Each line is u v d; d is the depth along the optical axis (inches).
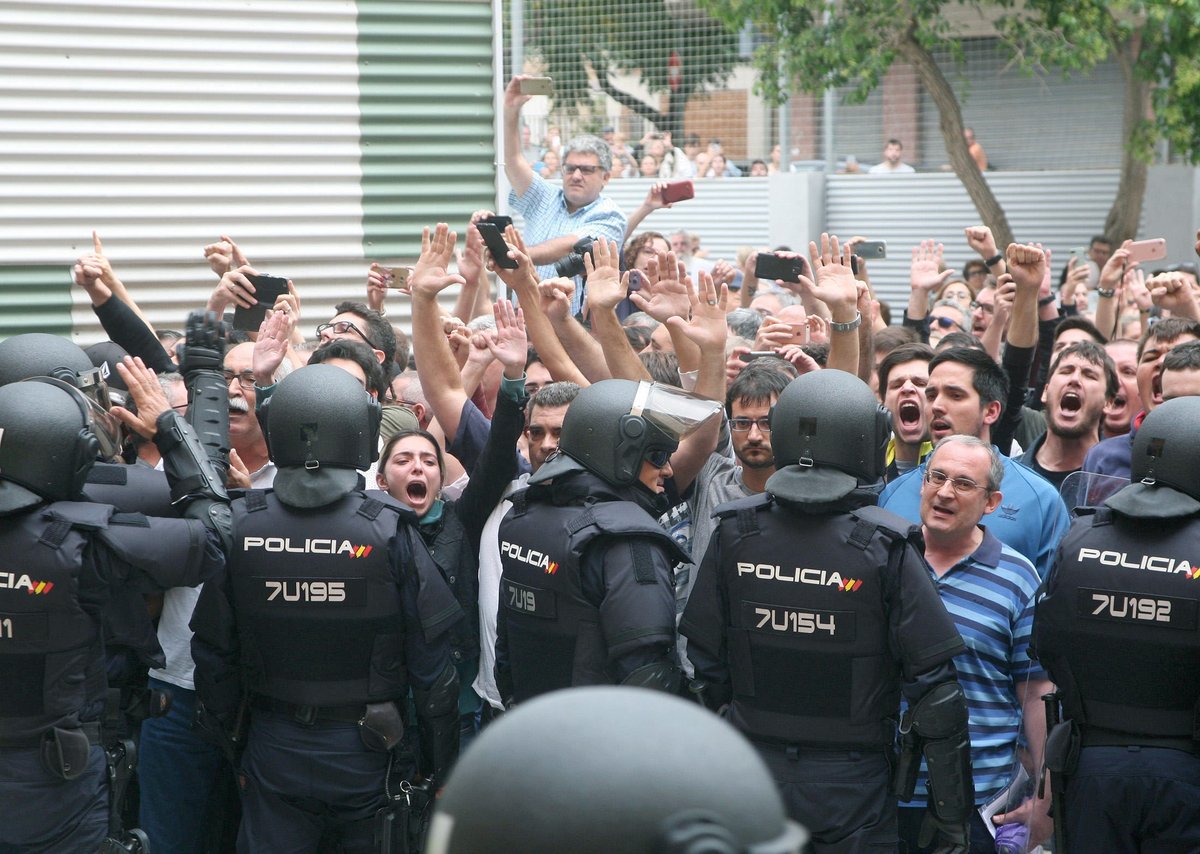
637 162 1667.1
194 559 386.3
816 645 368.5
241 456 514.3
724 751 115.4
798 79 1588.3
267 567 393.1
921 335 775.7
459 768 117.9
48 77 655.8
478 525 461.7
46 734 374.6
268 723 403.5
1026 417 662.5
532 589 389.4
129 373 409.1
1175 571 370.9
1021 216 1817.2
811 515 375.2
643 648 367.2
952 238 1811.0
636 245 805.2
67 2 654.5
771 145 1766.7
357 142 709.9
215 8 679.7
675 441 397.1
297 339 634.2
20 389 381.1
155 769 472.7
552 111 1540.4
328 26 698.8
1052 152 1798.7
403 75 713.6
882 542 366.9
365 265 717.3
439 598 402.6
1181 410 383.6
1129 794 375.2
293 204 701.9
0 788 370.6
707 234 1732.3
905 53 1630.2
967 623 414.9
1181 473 376.2
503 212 736.3
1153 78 1572.3
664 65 1592.0
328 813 403.5
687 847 108.9
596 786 111.0
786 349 520.4
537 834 110.7
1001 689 415.2
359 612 393.1
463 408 488.1
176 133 679.7
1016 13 1592.0
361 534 393.7
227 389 435.8
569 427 398.9
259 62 689.0
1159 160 1854.1
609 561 376.8
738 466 478.6
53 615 370.3
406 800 406.6
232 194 690.8
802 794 369.7
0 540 369.7
